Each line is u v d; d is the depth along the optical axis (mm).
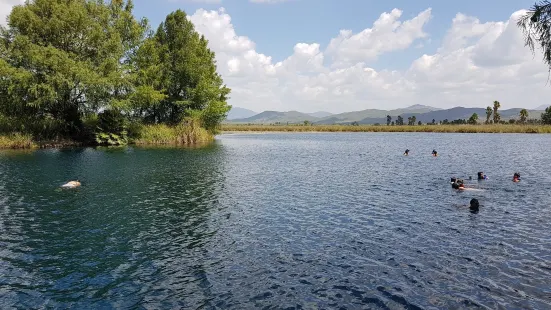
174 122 65250
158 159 36375
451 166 32656
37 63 42719
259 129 128250
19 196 19656
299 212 16984
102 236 13648
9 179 24375
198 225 15016
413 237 13539
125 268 10930
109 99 50125
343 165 33719
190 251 12242
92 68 47594
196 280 10148
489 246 12586
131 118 57781
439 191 21719
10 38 44844
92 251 12219
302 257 11711
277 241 13148
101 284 9938
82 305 8867
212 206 18047
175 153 42531
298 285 9844
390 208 17703
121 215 16344
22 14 43875
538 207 17812
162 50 60062
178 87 63344
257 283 9961
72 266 11055
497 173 28406
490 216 16250
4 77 42844
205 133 63469
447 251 12164
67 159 35375
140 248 12492
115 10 54906
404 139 77000
